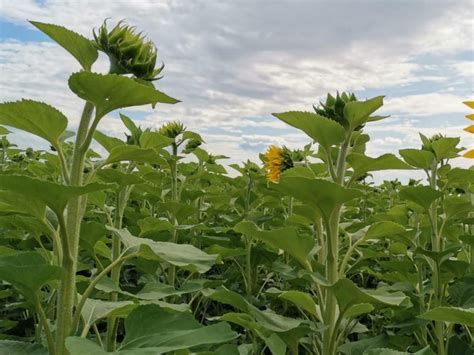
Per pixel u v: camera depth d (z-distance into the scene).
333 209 0.80
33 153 2.91
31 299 0.56
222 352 0.72
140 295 0.71
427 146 1.22
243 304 0.87
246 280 1.46
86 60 0.64
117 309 0.61
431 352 0.65
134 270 1.69
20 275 0.54
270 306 1.48
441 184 1.47
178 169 1.95
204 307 1.52
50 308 0.98
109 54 0.69
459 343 1.09
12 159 2.83
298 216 1.24
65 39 0.62
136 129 1.19
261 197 1.69
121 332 1.32
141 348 0.49
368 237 0.87
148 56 0.71
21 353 0.59
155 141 1.09
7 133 1.71
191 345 0.49
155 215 1.67
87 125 0.62
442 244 1.19
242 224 0.86
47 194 0.54
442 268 1.12
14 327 1.20
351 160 0.85
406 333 1.12
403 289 1.15
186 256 0.67
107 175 0.97
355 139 1.04
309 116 0.82
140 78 0.71
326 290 0.84
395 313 1.12
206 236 1.45
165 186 1.95
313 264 0.99
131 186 1.08
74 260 0.59
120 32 0.69
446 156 1.18
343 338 1.08
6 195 0.61
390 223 0.83
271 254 1.43
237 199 1.68
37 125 0.60
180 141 1.49
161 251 0.67
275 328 0.81
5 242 1.32
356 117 0.86
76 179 0.61
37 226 0.85
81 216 0.62
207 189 2.17
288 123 0.85
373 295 0.79
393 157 0.83
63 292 0.57
